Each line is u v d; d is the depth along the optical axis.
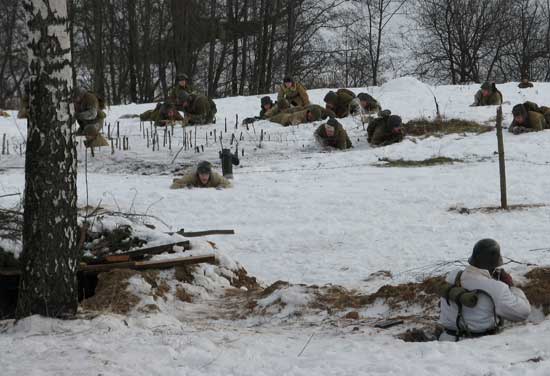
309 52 49.69
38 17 6.93
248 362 5.83
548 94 28.47
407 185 15.02
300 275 9.98
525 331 6.08
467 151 18.19
